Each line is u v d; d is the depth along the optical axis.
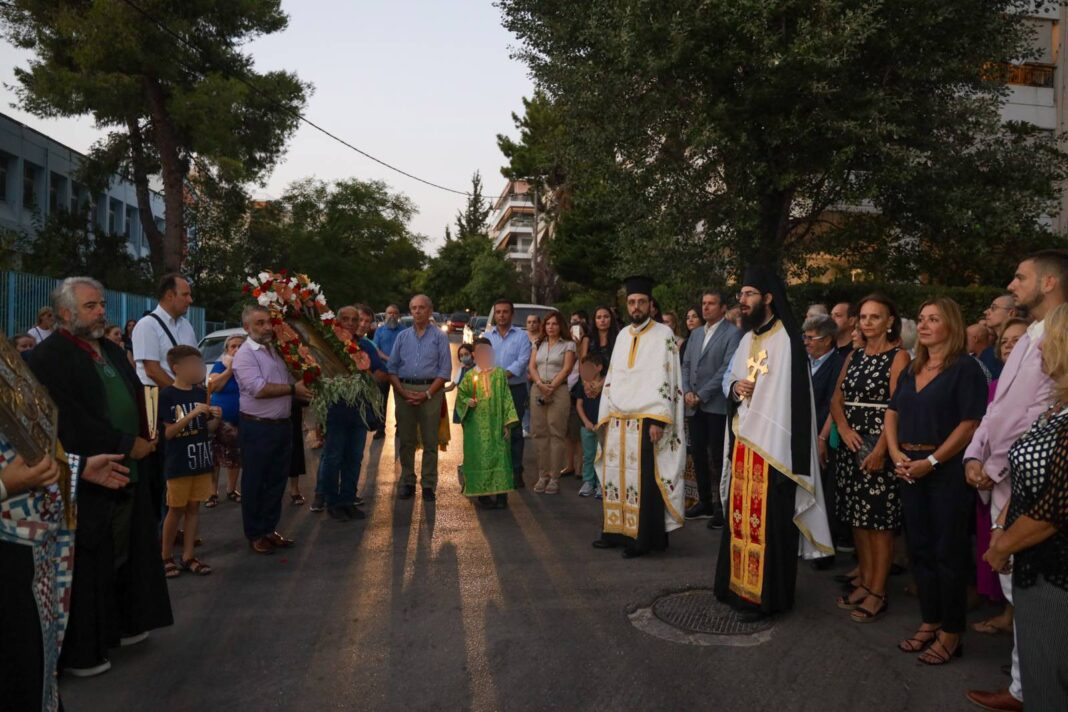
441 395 8.66
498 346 9.75
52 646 3.09
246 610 5.29
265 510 6.61
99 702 4.03
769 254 12.30
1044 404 3.83
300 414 8.40
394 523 7.61
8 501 2.88
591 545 6.83
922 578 4.59
